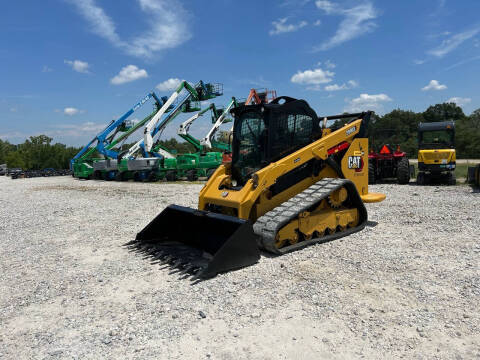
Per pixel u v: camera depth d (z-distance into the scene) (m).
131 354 2.90
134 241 6.16
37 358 2.89
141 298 4.00
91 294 4.20
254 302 3.77
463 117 62.59
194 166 22.64
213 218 5.20
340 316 3.40
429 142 13.75
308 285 4.15
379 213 8.14
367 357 2.74
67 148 55.34
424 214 7.78
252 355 2.82
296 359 2.75
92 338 3.19
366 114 7.40
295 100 6.42
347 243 5.83
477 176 12.31
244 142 6.48
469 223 6.79
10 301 4.09
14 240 7.13
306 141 6.62
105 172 26.52
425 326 3.17
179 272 4.75
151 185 19.91
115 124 25.47
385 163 14.56
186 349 2.94
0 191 19.27
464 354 2.74
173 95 24.20
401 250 5.36
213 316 3.50
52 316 3.67
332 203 6.23
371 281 4.21
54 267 5.27
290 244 5.56
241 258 4.77
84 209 10.95
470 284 4.02
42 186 21.80
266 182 5.49
